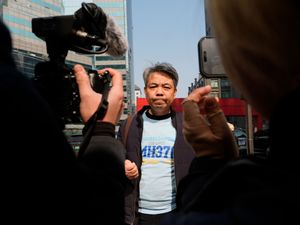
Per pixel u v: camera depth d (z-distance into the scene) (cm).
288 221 53
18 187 86
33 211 88
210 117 99
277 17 58
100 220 106
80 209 99
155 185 338
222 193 62
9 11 4809
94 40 173
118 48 185
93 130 133
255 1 60
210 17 72
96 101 141
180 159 332
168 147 346
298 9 57
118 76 156
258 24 61
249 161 63
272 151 63
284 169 59
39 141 88
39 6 5941
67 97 147
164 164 341
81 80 146
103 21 174
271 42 60
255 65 63
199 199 65
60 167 92
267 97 65
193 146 97
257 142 466
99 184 111
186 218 62
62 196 93
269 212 54
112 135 136
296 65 59
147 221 333
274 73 62
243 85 68
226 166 62
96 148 127
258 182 58
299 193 54
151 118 367
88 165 123
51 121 93
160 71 363
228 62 70
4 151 85
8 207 86
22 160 86
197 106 99
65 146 96
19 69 104
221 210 62
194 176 88
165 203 335
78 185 99
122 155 132
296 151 58
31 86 94
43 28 167
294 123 58
